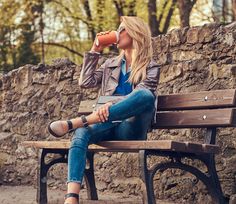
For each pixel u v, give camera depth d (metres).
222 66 5.86
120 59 5.06
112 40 5.05
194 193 5.80
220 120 4.93
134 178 6.45
